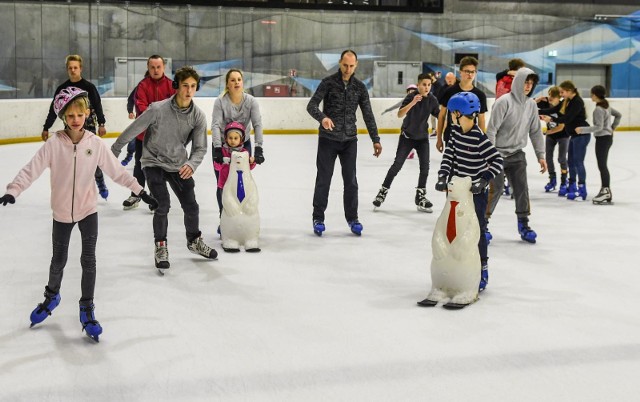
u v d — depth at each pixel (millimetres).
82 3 22516
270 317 4344
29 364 3578
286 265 5645
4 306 4539
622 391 3260
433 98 8164
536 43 26375
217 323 4223
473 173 4840
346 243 6488
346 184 6824
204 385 3318
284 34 24750
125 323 4215
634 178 11688
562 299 4762
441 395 3213
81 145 3898
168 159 5379
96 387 3299
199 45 24016
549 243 6539
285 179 11078
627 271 5527
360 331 4086
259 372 3475
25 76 22234
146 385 3320
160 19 23469
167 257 5371
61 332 4051
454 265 4555
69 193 3904
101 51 22938
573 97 9133
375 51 25500
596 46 26688
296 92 25094
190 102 5309
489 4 27422
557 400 3162
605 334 4059
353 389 3275
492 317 4359
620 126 21578
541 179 11633
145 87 7707
